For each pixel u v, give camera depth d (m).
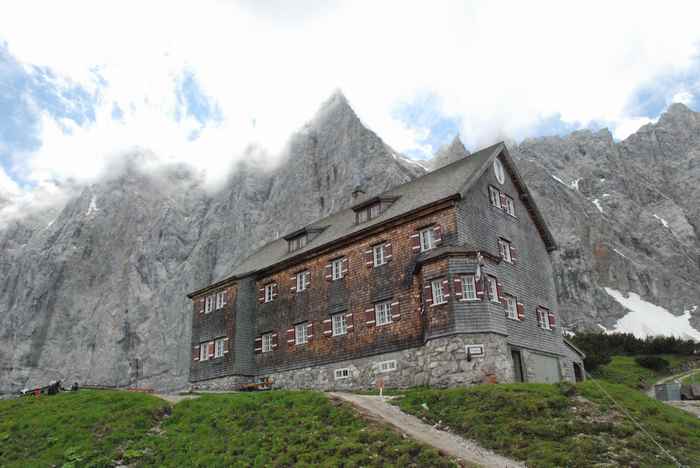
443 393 24.23
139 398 27.95
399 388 33.28
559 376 38.66
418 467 16.95
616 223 144.38
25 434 24.14
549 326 39.59
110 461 20.86
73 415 25.45
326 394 25.06
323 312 40.47
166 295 103.75
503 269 36.06
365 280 37.91
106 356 99.69
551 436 19.08
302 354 41.22
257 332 46.00
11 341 109.38
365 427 20.55
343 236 39.94
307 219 100.19
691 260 139.38
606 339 72.56
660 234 143.25
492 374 29.27
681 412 22.80
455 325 30.42
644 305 122.31
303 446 19.61
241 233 107.62
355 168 100.12
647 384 54.38
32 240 133.88
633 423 19.66
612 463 16.89
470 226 34.44
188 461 20.14
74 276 114.56
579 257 121.00
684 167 176.62
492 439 19.56
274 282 45.97
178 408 26.27
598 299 117.25
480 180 37.19
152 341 98.31
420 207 34.97
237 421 23.22
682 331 111.88
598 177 161.62
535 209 42.19
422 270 32.94
